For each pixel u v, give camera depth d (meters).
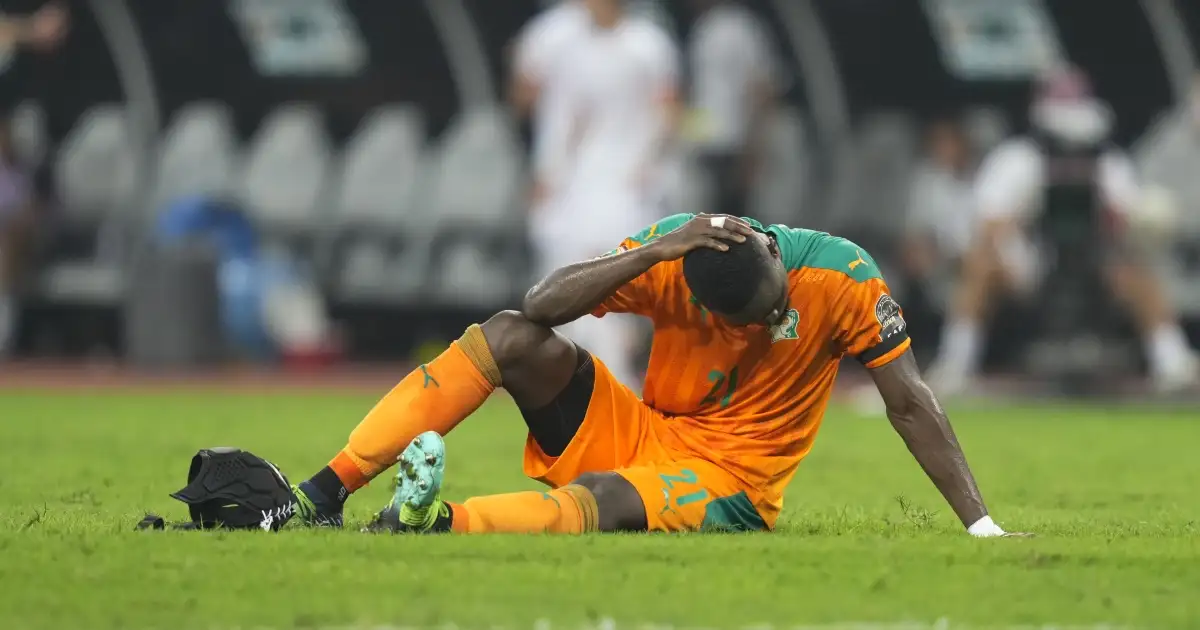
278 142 63.69
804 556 14.71
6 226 60.06
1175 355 51.44
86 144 64.56
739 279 15.20
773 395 16.59
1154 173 59.28
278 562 13.95
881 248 60.00
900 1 63.34
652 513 16.05
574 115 44.22
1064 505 23.05
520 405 16.56
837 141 60.91
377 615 11.91
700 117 55.94
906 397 16.44
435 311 64.88
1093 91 64.75
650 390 17.05
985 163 59.84
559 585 13.08
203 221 58.78
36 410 43.22
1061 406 50.69
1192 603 12.76
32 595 12.59
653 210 45.06
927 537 16.41
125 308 60.06
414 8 66.56
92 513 19.27
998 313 59.91
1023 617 12.19
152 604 12.27
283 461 29.22
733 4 59.53
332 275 62.34
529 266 61.44
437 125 69.06
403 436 16.14
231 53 68.00
